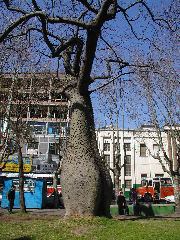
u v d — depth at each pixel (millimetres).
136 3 9828
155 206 14602
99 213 8477
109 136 41625
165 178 28391
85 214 7922
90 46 8484
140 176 39469
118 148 21750
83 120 9195
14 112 15992
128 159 40281
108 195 8695
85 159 8539
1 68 14383
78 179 8164
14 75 15156
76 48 10055
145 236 6176
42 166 26609
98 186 8242
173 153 38156
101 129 41969
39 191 20750
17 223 8984
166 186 28047
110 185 8867
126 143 40906
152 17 10352
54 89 17188
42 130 31891
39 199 20531
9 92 15391
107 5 7551
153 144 40000
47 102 23625
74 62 10242
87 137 9016
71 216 7902
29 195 20594
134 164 39906
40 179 21047
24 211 14305
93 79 9898
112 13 8141
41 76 16969
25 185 20797
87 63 8844
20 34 9477
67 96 10117
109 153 40938
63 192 8367
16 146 15523
